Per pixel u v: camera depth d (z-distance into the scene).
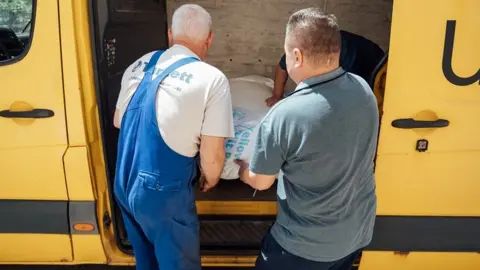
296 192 1.96
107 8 2.53
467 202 2.50
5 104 2.41
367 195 2.02
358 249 2.16
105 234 2.62
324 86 1.82
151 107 2.07
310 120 1.79
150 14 3.42
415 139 2.41
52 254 2.64
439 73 2.31
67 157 2.45
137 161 2.11
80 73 2.38
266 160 1.88
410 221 2.53
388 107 2.36
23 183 2.51
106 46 2.53
